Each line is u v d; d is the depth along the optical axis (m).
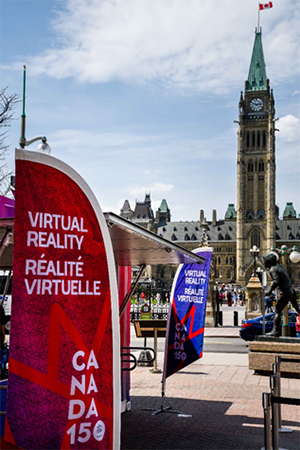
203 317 12.04
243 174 170.50
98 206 5.60
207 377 16.41
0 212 8.89
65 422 5.20
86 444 5.34
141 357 18.50
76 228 5.45
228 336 31.58
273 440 7.88
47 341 5.14
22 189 5.10
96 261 5.58
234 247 191.75
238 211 170.12
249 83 174.25
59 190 5.36
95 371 5.46
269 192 167.38
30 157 5.16
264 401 6.97
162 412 11.52
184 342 11.84
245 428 10.21
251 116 171.88
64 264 5.33
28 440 4.96
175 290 11.93
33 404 5.01
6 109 20.28
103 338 5.56
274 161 169.00
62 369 5.22
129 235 7.66
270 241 166.25
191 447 8.93
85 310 5.44
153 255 9.88
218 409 11.86
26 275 5.05
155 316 39.75
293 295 16.92
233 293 98.75
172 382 15.48
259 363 16.77
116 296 5.69
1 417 7.02
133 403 12.51
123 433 9.81
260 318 27.20
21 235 5.06
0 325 9.48
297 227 190.12
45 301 5.16
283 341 16.72
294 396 13.27
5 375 8.89
